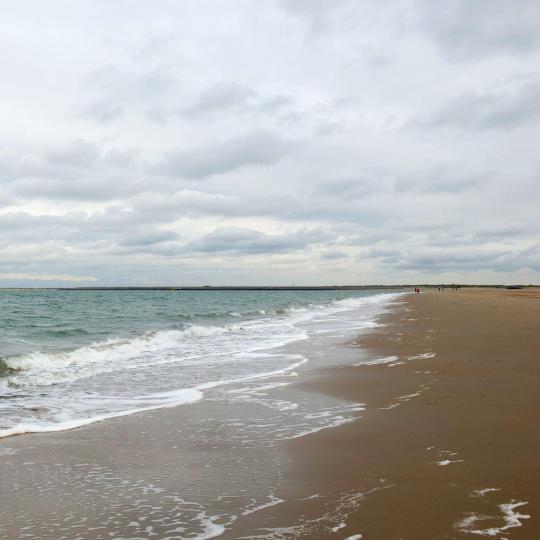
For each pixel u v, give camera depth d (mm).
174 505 4496
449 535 3746
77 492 4828
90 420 7766
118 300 89750
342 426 7160
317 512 4258
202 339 21281
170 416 7992
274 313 45000
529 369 11461
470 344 16516
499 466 5277
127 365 13898
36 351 16469
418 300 68000
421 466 5336
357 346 17375
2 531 4008
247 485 4945
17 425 7543
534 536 3711
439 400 8578
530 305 46719
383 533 3820
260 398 9320
